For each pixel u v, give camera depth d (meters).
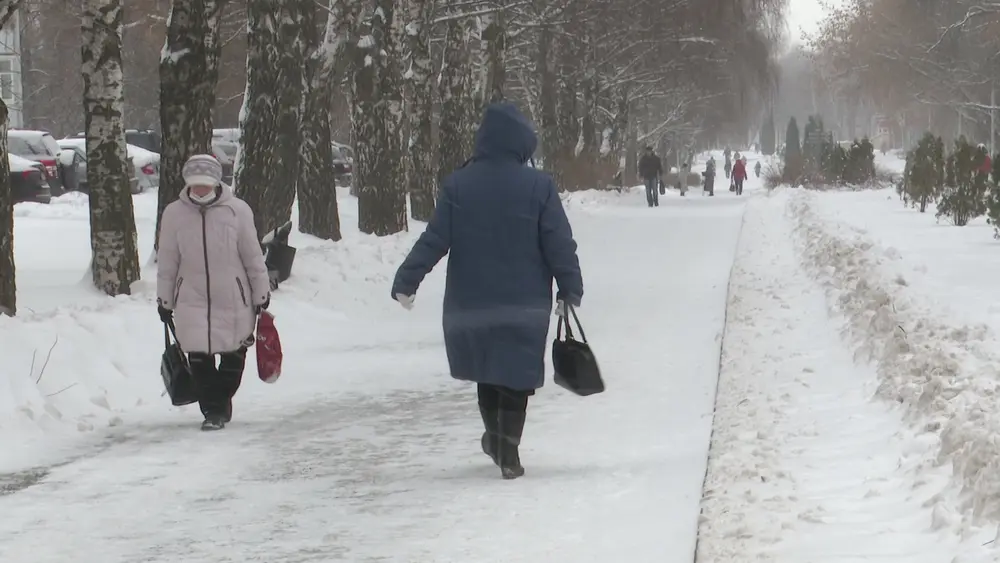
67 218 80.62
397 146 73.00
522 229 21.48
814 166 179.50
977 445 18.14
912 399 24.36
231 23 119.25
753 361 32.34
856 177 169.12
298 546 17.81
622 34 140.62
